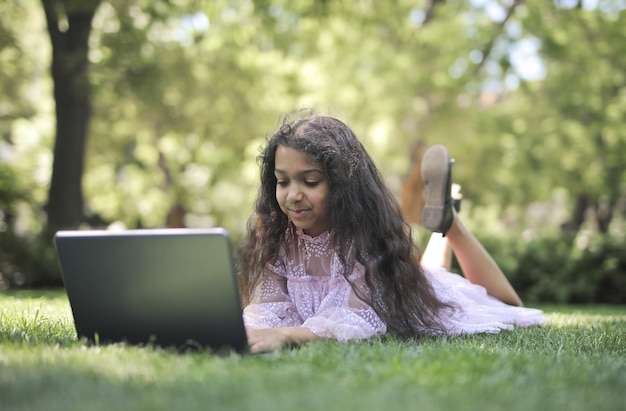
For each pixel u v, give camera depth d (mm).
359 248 3223
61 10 10430
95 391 1886
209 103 12523
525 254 10008
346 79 12898
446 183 4273
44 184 14297
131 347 2537
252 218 3461
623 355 2898
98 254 2604
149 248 2533
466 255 4438
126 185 18250
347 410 1733
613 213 18281
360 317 3125
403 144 12633
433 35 12922
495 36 13164
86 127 11461
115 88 10867
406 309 3338
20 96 14938
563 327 4055
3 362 2207
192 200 18406
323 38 13625
